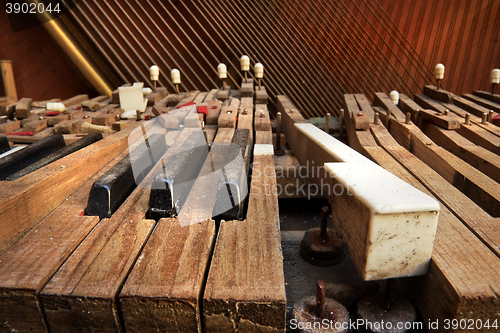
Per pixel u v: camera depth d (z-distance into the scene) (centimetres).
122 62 46
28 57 47
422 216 9
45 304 9
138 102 31
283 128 30
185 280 9
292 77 48
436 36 48
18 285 9
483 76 50
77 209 13
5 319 9
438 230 11
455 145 21
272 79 46
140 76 48
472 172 16
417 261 10
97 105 33
